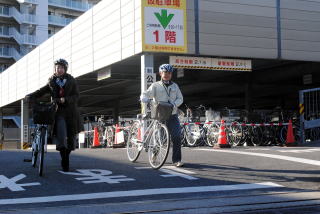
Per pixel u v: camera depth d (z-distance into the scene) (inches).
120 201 179.8
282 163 296.7
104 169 265.0
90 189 203.3
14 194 191.2
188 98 1289.4
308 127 608.1
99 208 164.7
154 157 273.1
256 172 258.2
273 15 701.3
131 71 816.3
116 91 1156.5
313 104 620.1
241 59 697.6
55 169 263.4
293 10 716.7
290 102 1402.6
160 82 272.2
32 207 166.9
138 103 1366.9
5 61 2294.5
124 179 230.2
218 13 663.1
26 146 1242.6
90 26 804.0
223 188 209.2
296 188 211.3
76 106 254.5
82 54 839.1
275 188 210.8
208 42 654.5
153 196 189.6
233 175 246.8
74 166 278.8
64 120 249.3
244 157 331.3
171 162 304.2
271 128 616.7
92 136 994.1
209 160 313.9
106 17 738.8
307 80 827.4
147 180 228.4
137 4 636.7
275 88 1113.4
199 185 216.7
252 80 922.7
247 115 626.5
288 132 562.3
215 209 165.9
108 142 810.8
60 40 957.2
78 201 178.2
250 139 605.9
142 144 290.7
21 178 229.5
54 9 2455.7
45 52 1055.0
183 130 585.0
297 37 717.3
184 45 638.5
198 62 666.8
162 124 267.3
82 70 840.9
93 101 1320.1
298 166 282.8
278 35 703.1
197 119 605.3
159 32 627.5
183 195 192.7
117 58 700.7
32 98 252.1
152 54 637.9
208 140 575.8
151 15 625.6
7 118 2060.8
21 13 2290.8
